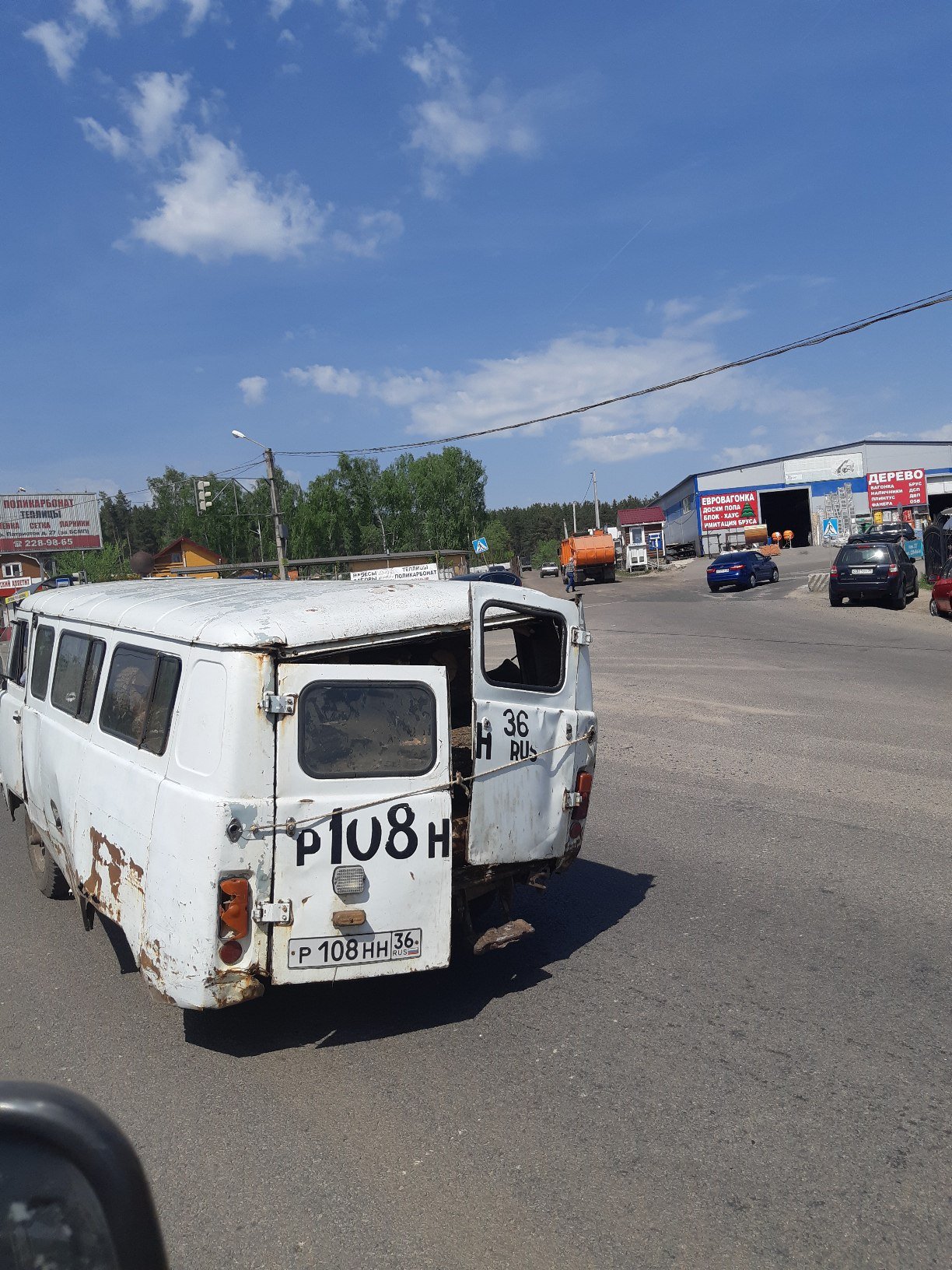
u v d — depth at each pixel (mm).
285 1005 4902
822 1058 4094
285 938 4129
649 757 10258
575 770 5367
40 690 6602
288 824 4109
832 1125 3596
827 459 70125
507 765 4922
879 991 4695
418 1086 4031
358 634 4363
